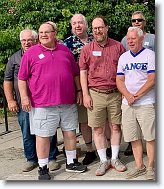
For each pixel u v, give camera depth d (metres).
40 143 3.18
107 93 3.20
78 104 3.40
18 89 3.31
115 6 5.93
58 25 5.71
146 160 3.44
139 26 3.41
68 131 3.27
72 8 5.90
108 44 3.19
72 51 3.44
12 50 5.74
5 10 6.35
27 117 3.35
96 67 3.19
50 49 3.13
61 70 3.12
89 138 3.47
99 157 3.50
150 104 3.02
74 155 3.34
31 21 5.90
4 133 4.64
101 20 3.14
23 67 3.13
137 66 3.01
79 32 3.39
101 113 3.23
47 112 3.14
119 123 3.26
